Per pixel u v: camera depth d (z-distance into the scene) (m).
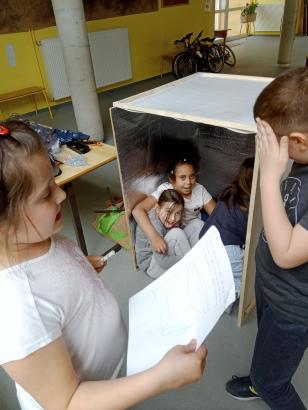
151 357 0.58
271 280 0.76
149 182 1.69
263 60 6.71
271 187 0.62
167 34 5.92
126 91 5.44
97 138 3.46
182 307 0.62
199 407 1.15
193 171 1.67
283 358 0.82
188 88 1.42
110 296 0.68
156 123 1.54
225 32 6.82
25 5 4.00
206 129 1.74
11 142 0.41
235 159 1.74
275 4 8.77
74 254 0.61
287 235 0.61
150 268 1.67
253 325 1.42
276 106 0.60
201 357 0.53
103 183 2.63
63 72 4.51
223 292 0.64
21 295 0.45
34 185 0.43
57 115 4.44
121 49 5.21
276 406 0.94
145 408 1.16
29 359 0.43
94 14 4.73
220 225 1.41
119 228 1.98
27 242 0.47
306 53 7.07
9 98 3.98
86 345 0.60
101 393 0.47
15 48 4.09
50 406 0.46
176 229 1.65
